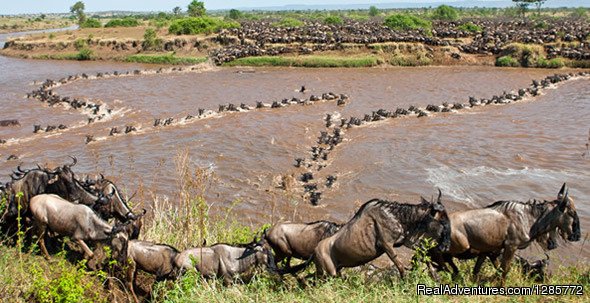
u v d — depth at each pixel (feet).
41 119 108.27
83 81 161.48
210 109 116.26
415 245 29.78
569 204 29.53
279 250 33.06
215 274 30.12
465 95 131.23
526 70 174.70
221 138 89.61
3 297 28.55
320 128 97.04
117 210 36.50
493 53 191.21
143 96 134.51
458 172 71.26
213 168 73.10
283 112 111.45
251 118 105.19
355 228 29.63
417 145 84.33
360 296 28.17
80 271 29.55
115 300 30.32
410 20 252.62
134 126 99.50
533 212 30.22
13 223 37.04
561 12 525.34
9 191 37.17
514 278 32.48
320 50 200.64
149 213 46.70
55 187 36.60
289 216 56.75
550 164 73.97
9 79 172.35
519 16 369.09
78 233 32.86
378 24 273.95
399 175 70.28
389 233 29.40
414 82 153.07
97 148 84.94
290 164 75.66
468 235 30.73
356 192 64.13
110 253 31.55
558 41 189.78
